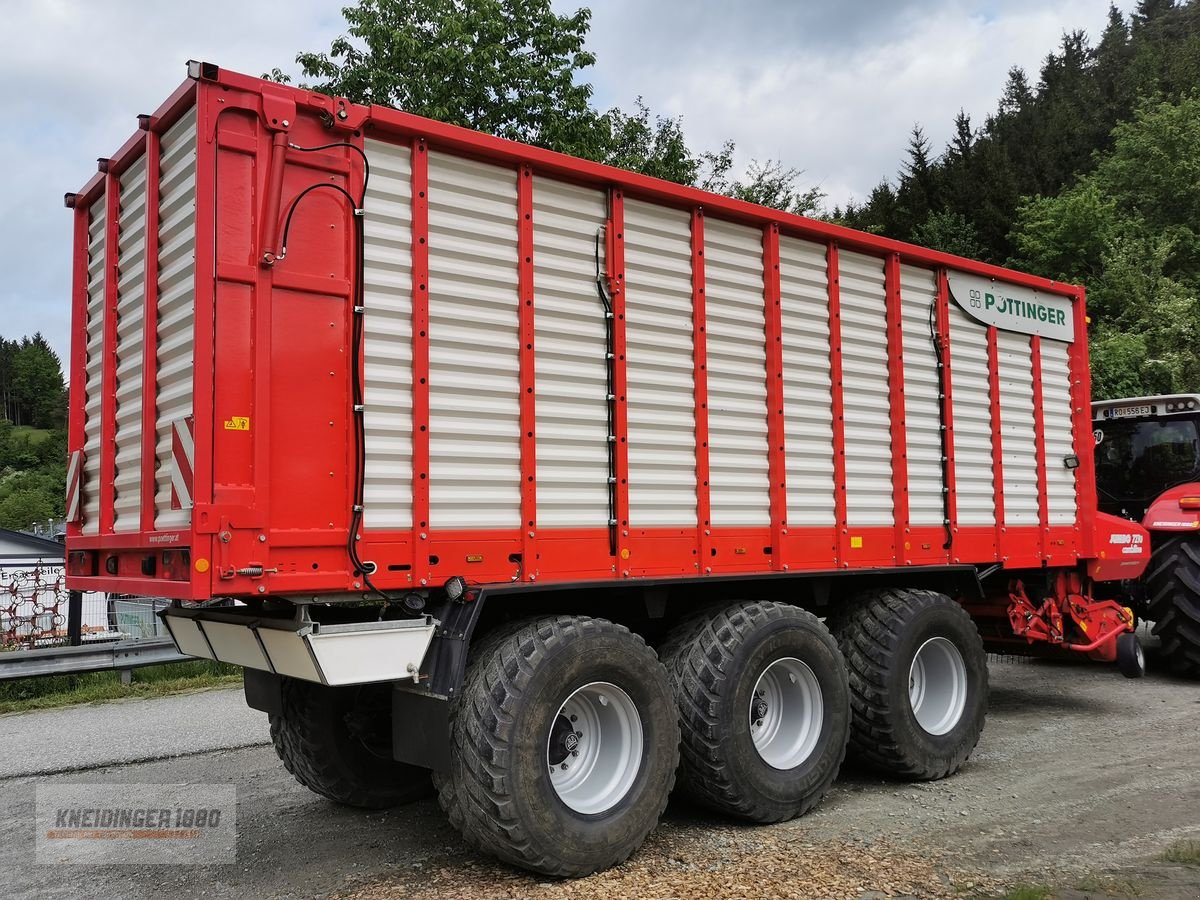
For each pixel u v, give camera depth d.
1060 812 4.49
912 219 33.38
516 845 3.45
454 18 14.17
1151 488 8.78
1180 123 25.84
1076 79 42.66
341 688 4.53
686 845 4.07
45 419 103.19
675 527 4.35
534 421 3.90
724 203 4.61
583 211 4.18
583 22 15.16
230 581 3.11
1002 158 33.00
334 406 3.40
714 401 4.57
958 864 3.78
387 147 3.62
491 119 14.39
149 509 3.53
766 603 4.54
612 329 4.20
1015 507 6.18
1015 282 6.31
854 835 4.20
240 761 5.75
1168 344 18.61
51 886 3.74
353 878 3.75
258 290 3.26
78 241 4.55
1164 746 5.79
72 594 8.48
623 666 3.82
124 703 7.59
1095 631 6.91
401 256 3.61
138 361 3.78
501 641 3.69
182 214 3.45
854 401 5.22
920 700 5.27
